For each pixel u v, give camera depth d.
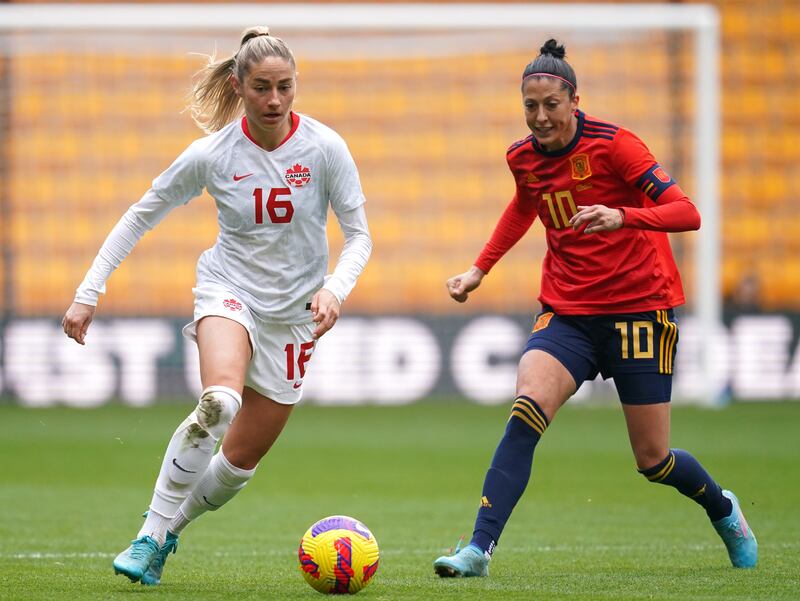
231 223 18.12
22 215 73.31
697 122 59.00
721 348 64.56
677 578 18.61
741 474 36.75
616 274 18.97
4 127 71.94
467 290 21.12
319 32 72.75
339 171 18.09
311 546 16.64
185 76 75.75
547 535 25.52
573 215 19.16
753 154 76.19
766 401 64.31
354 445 47.25
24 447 46.69
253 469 18.69
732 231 75.62
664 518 28.55
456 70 77.25
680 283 19.69
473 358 64.81
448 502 32.12
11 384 63.09
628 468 39.38
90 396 63.22
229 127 18.05
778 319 64.88
